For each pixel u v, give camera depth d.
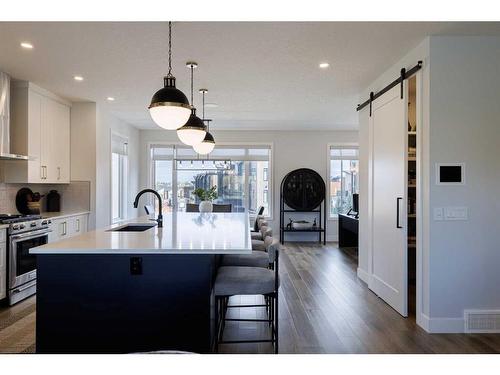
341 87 4.75
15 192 4.86
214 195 7.51
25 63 3.83
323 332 3.18
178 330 2.42
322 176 8.60
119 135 6.97
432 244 3.17
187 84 4.62
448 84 3.15
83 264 2.41
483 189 3.17
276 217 8.59
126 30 3.00
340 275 5.21
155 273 2.42
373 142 4.39
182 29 3.00
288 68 3.99
